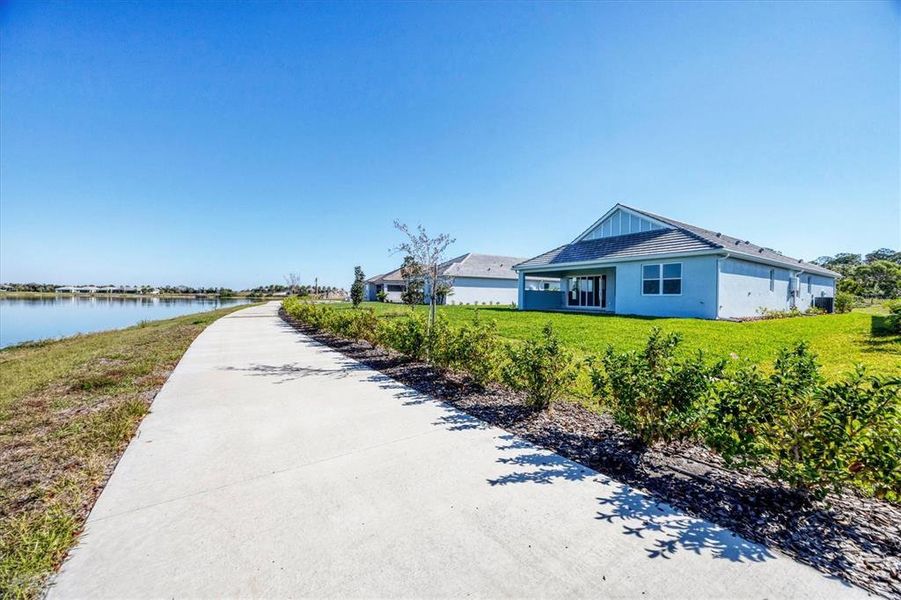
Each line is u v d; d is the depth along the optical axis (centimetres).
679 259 1568
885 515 246
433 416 447
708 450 342
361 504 262
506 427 411
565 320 1482
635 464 321
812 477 235
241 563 203
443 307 2619
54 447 361
